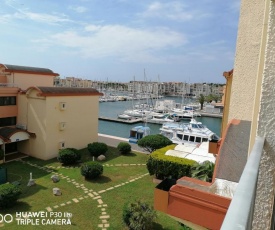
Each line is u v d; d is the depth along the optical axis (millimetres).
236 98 4965
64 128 19406
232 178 3371
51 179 14391
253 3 4625
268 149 1539
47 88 18609
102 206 11555
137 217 9305
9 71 19969
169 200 3416
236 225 681
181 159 14086
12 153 19203
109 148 22141
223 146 3887
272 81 1519
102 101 80688
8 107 19062
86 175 14516
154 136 20078
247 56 4750
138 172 16281
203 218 3172
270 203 1605
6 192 10875
